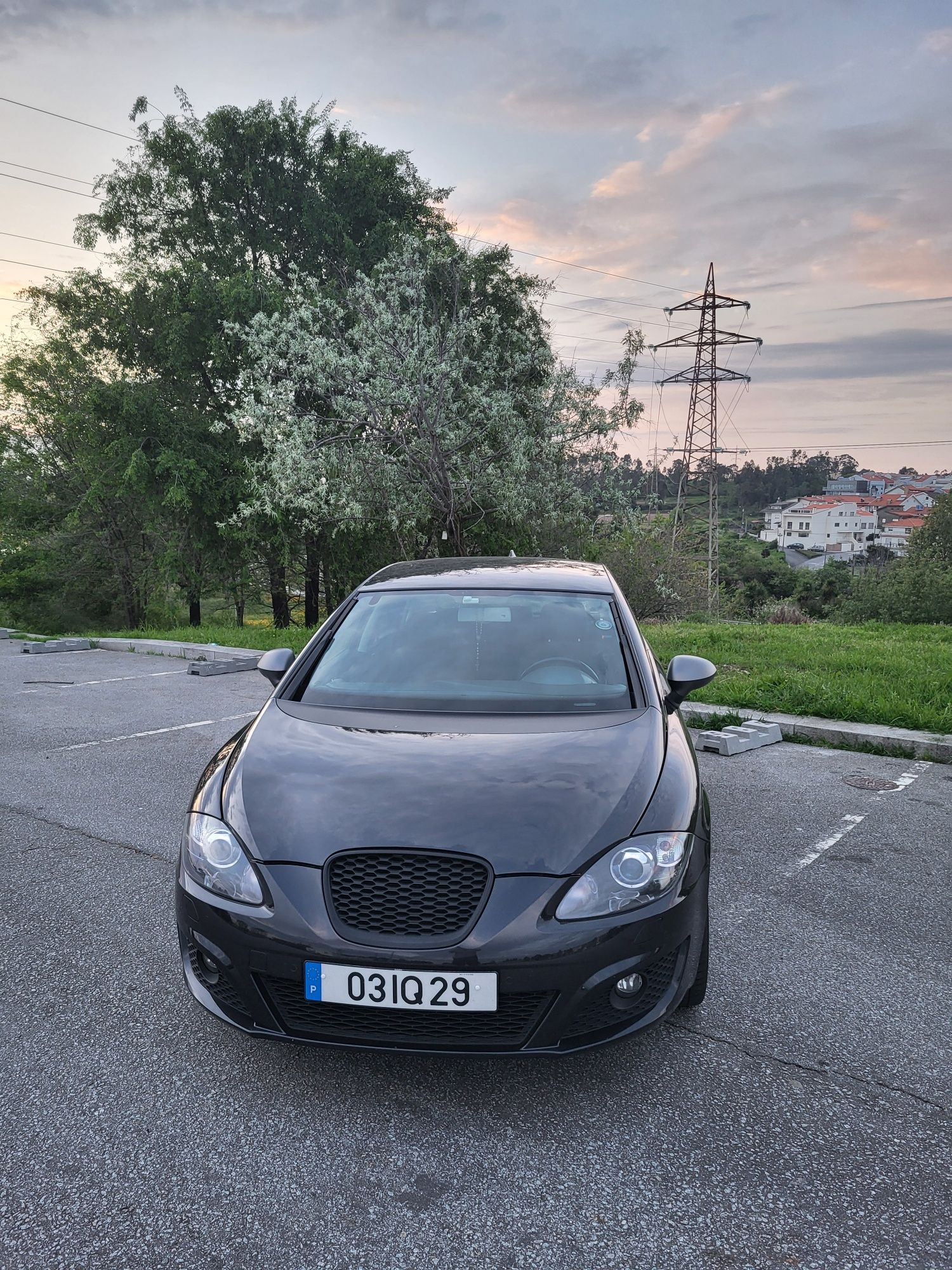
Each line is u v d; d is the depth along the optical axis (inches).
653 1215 79.6
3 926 140.7
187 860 102.4
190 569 1055.6
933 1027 111.3
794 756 245.6
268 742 114.7
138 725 288.7
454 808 96.0
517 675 129.2
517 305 692.7
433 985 88.0
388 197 892.6
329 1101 96.4
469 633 139.2
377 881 91.5
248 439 520.7
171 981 123.3
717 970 126.0
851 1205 80.7
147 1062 103.8
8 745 261.0
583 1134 90.8
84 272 958.4
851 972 125.6
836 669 357.7
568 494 611.5
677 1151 88.3
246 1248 76.0
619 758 106.8
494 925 88.7
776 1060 104.1
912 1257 74.6
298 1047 107.3
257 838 97.5
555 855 92.4
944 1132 91.3
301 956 90.1
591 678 128.7
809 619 854.5
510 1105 95.8
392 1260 74.6
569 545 680.4
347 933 90.0
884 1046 107.3
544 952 88.3
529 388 559.5
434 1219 79.4
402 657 134.8
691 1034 109.7
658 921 93.0
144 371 981.2
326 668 135.6
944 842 177.9
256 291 816.3
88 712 309.3
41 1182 83.8
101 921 142.6
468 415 518.0
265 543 936.3
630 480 631.8
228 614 1513.3
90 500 1131.9
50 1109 94.9
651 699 125.1
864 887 155.4
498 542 660.1
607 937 90.1
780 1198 81.7
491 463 541.3
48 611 1493.6
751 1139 90.0
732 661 379.2
